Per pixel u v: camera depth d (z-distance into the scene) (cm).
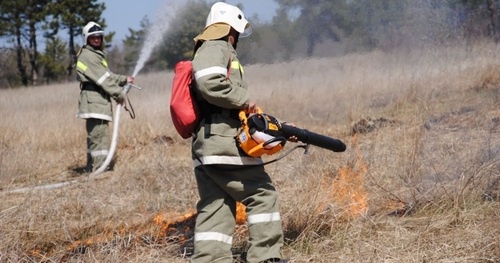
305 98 1388
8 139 1290
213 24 548
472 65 1320
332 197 674
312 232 601
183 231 671
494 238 538
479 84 1244
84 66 1085
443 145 837
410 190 679
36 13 5709
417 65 1405
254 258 536
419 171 728
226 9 555
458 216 606
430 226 589
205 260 537
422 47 1448
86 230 683
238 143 526
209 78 512
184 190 831
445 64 1365
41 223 682
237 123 533
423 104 1116
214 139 526
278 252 538
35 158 1122
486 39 1435
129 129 1312
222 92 515
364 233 599
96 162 1088
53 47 6388
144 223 698
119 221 712
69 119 1498
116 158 1133
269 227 537
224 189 542
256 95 1448
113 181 926
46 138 1327
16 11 5622
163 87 2055
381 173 745
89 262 573
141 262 576
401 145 848
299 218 625
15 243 602
